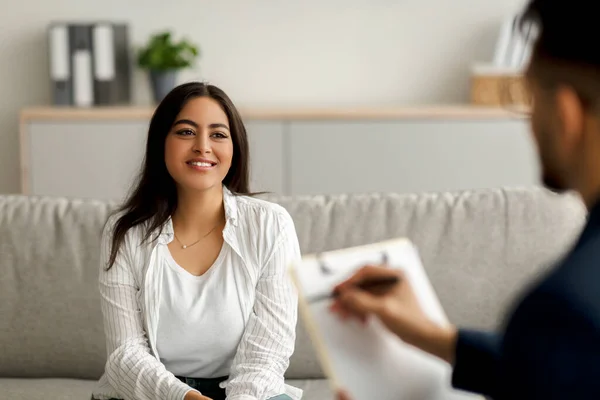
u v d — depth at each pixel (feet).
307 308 3.76
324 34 15.79
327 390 8.02
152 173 7.18
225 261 7.03
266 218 7.12
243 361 6.85
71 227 8.57
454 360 3.68
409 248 3.99
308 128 14.34
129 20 15.71
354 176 14.48
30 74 15.84
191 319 6.88
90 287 8.41
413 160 14.46
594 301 2.58
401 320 3.72
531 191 8.61
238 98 15.97
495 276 8.32
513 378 2.73
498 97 14.94
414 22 15.72
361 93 15.94
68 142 14.43
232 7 15.69
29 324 8.41
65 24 14.94
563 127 2.80
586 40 2.70
